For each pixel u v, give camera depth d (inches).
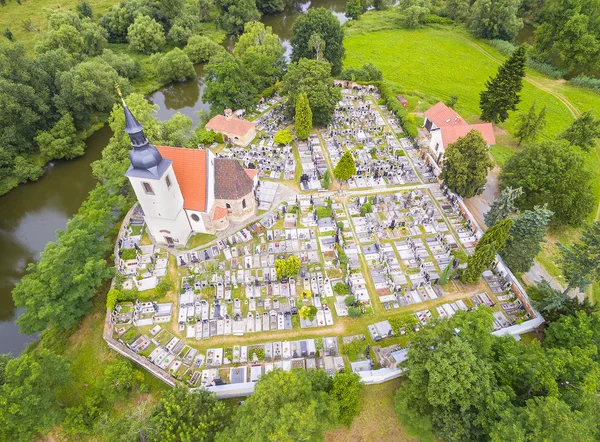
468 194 2591.0
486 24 5054.1
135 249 2310.5
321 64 3383.4
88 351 1934.1
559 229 2576.3
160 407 1549.0
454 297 2095.2
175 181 2114.9
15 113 3262.8
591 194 2461.9
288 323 1966.0
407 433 1585.9
